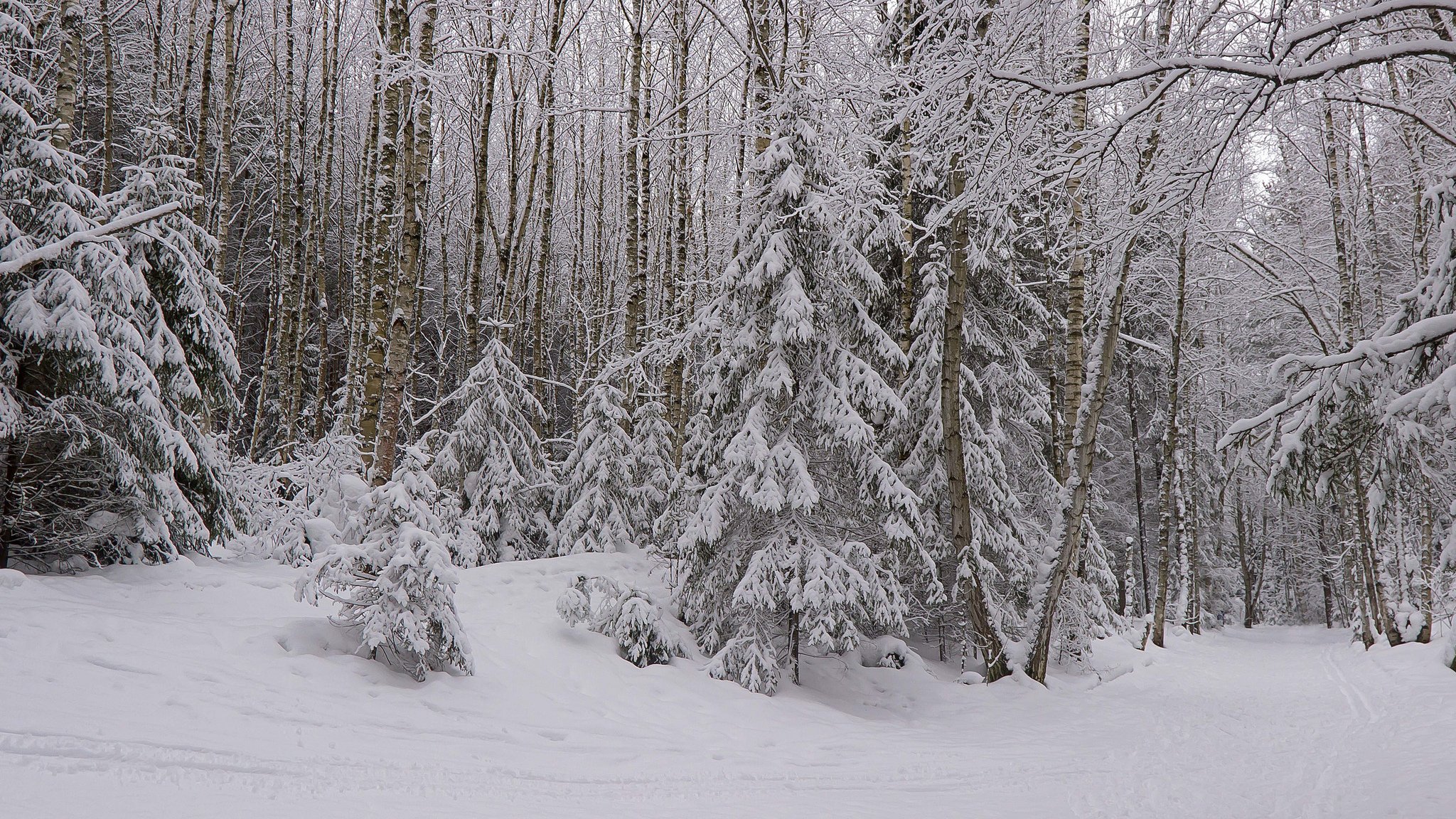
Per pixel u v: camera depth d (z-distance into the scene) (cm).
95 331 918
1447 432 598
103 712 609
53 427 912
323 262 2328
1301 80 641
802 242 1230
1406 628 2045
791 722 990
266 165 2816
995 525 1501
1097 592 1617
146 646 756
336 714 710
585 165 3128
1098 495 1888
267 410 2247
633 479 1597
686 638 1209
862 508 1327
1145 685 1509
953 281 1305
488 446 1586
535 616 1155
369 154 2039
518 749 716
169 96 2209
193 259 1159
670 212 2106
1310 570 3825
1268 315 2606
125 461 956
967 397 1532
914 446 1504
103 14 1770
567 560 1412
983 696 1252
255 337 3028
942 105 834
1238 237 2103
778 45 1786
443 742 696
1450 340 585
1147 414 2986
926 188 1488
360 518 941
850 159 1447
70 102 1226
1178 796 689
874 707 1205
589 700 925
